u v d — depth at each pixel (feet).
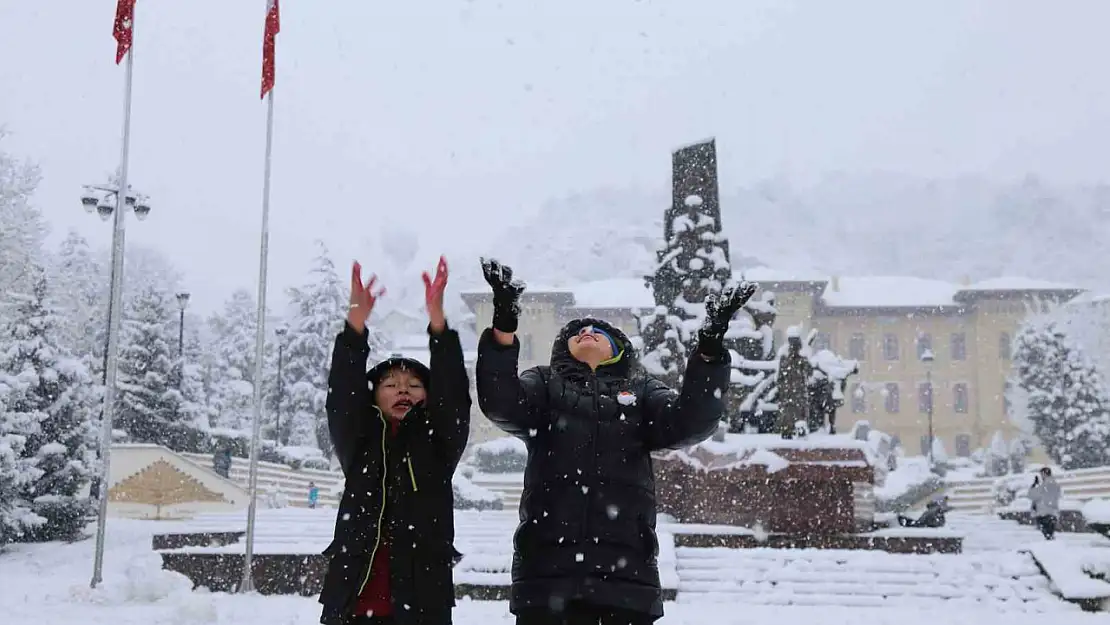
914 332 321.93
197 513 127.65
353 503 15.84
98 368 165.78
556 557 15.49
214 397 238.48
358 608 15.49
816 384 73.97
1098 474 160.04
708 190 86.58
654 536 15.93
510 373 15.61
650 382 17.06
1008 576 54.95
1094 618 47.37
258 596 53.06
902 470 117.80
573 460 15.90
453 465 16.26
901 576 55.01
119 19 59.41
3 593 52.80
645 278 88.12
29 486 87.30
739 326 82.84
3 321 94.07
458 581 53.11
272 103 58.34
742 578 55.42
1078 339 289.33
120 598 48.80
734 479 64.85
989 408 314.55
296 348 245.24
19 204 137.28
